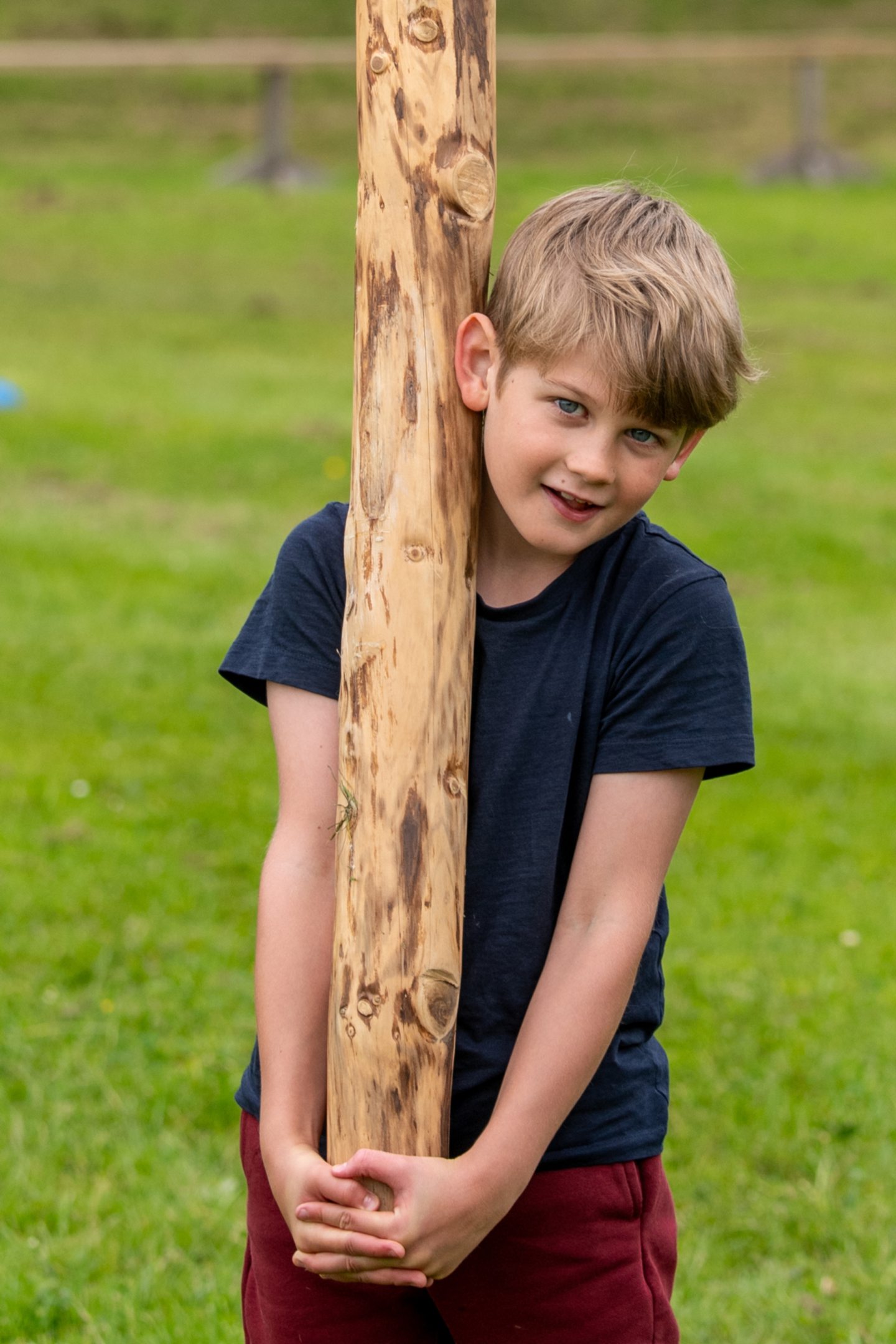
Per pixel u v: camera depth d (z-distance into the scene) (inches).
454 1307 104.9
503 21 1338.6
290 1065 99.7
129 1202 179.8
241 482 519.5
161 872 269.3
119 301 759.1
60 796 299.6
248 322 736.3
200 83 1233.4
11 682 355.6
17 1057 209.5
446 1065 96.1
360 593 96.1
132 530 467.5
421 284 95.0
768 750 349.1
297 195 992.9
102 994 228.7
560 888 101.7
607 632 100.3
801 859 293.6
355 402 97.7
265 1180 105.7
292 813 103.2
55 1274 165.0
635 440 95.3
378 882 94.9
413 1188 92.4
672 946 254.2
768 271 855.7
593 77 1267.2
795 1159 194.4
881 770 341.4
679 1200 185.9
